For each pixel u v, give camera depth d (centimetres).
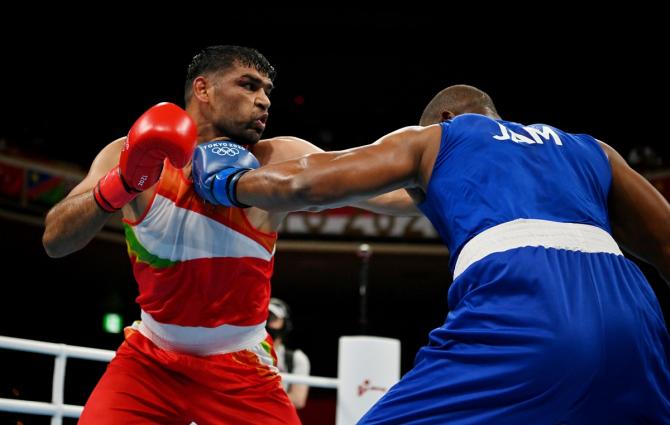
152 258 245
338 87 1562
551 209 187
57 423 347
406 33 1532
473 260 183
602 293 176
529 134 202
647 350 176
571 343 168
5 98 1326
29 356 1348
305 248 1440
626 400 171
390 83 1558
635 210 205
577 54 1492
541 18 1477
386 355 436
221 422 255
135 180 218
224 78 255
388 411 177
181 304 247
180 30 1496
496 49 1523
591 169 201
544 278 175
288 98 1558
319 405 1587
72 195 242
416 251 1417
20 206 1247
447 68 1548
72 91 1412
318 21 1516
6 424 1035
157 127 206
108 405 246
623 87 1447
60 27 1423
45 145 1317
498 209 186
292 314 1720
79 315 1527
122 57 1474
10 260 1373
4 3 1360
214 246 243
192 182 242
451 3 1487
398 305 1711
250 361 258
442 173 194
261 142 268
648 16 1415
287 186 189
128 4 1447
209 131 260
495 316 174
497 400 169
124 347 257
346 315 1720
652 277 1250
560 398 168
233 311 251
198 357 253
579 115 1474
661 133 1369
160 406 250
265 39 1538
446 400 172
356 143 1549
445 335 181
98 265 1434
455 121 203
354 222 1438
